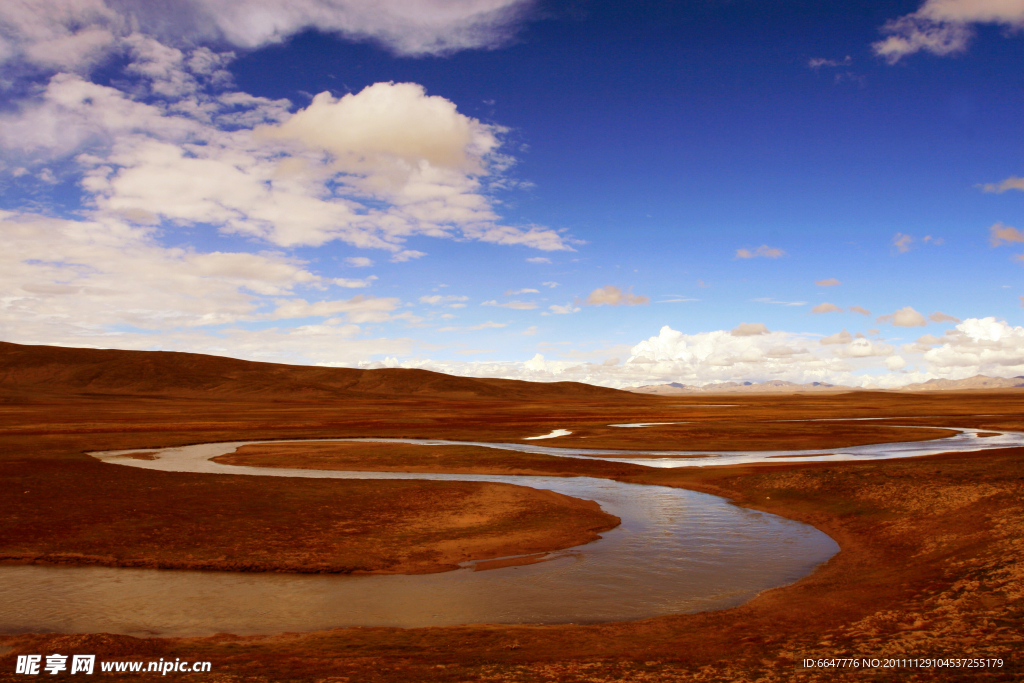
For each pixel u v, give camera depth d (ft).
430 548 76.23
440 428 275.59
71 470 133.18
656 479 133.28
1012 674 34.73
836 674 36.68
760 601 56.54
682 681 36.86
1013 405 542.16
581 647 45.06
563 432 250.16
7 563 70.69
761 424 285.23
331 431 260.21
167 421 324.80
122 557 71.87
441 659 42.27
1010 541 63.26
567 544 79.00
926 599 52.13
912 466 118.93
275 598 59.93
